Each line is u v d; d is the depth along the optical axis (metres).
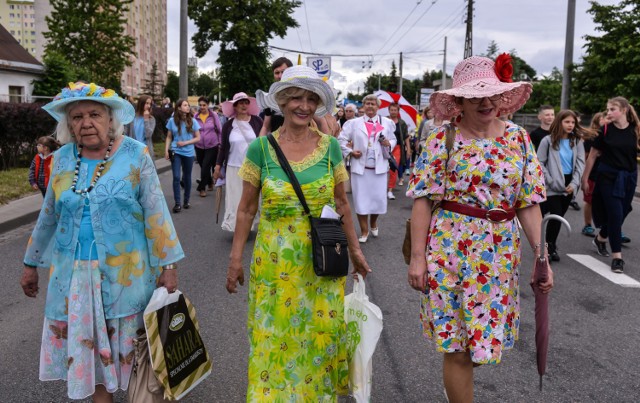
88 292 2.61
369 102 7.49
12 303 5.05
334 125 7.40
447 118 2.88
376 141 7.46
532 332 4.58
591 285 5.91
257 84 39.31
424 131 13.73
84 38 28.52
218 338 4.23
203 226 8.49
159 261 2.78
